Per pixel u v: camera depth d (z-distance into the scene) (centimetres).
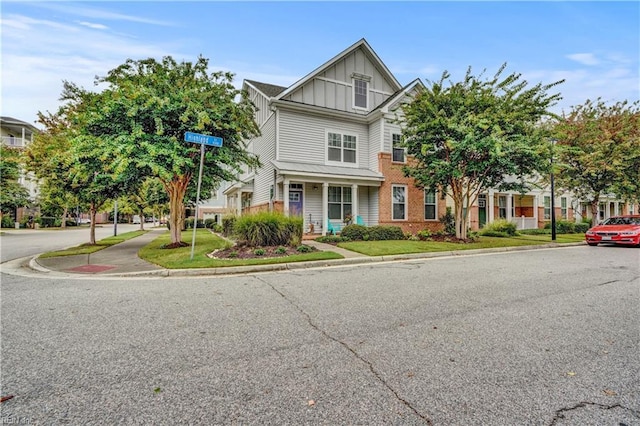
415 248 1136
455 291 572
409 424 209
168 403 233
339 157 1744
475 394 245
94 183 1255
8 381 265
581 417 216
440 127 1276
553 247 1366
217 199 3675
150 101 958
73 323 410
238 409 226
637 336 360
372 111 1744
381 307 474
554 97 1261
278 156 1603
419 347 331
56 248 1438
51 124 1479
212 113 1078
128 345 339
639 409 225
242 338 356
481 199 2242
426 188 1781
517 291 571
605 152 1678
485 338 355
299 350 325
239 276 736
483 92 1279
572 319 419
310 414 220
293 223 1133
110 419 215
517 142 1149
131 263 916
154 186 2308
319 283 648
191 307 480
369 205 1797
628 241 1304
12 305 497
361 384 259
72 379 268
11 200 2831
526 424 209
